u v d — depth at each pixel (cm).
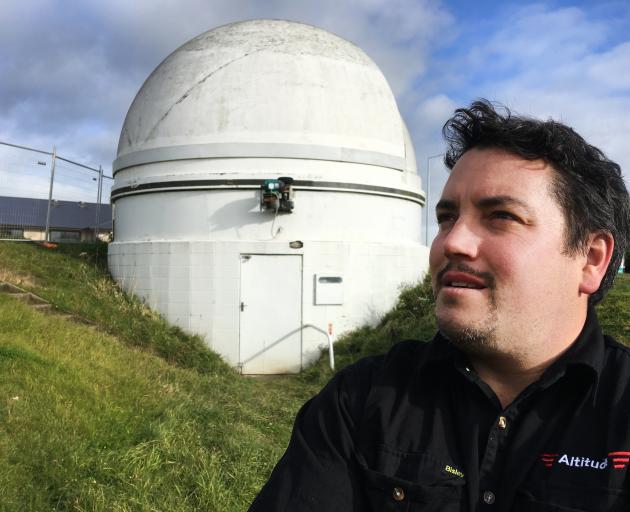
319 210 975
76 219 3234
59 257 1134
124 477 384
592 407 133
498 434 137
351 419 152
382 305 1003
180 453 437
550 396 138
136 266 998
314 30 1141
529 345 140
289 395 779
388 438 143
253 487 416
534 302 139
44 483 356
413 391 149
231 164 969
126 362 679
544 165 144
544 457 130
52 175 1375
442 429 142
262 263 951
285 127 977
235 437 506
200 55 1052
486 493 131
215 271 945
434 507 131
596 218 147
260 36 1063
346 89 1034
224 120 978
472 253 141
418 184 1160
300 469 147
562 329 144
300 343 952
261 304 949
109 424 454
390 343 884
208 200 967
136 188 1019
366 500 141
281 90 992
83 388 511
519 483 129
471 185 146
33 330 660
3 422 409
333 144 993
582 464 125
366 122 1034
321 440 151
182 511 365
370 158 1017
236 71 1007
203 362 878
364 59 1134
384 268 1008
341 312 967
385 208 1043
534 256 139
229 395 704
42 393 471
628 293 812
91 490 357
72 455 388
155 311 968
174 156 988
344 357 907
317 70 1027
